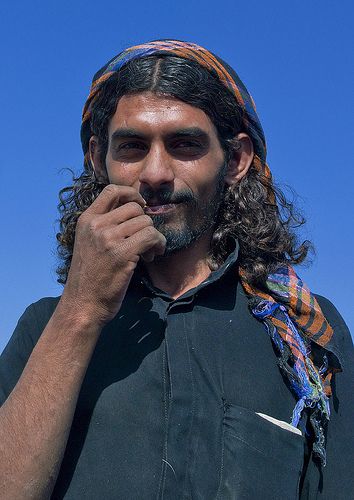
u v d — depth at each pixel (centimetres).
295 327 211
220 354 202
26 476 181
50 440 183
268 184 242
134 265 192
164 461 188
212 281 210
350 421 208
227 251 227
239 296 215
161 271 222
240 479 186
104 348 204
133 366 200
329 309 226
